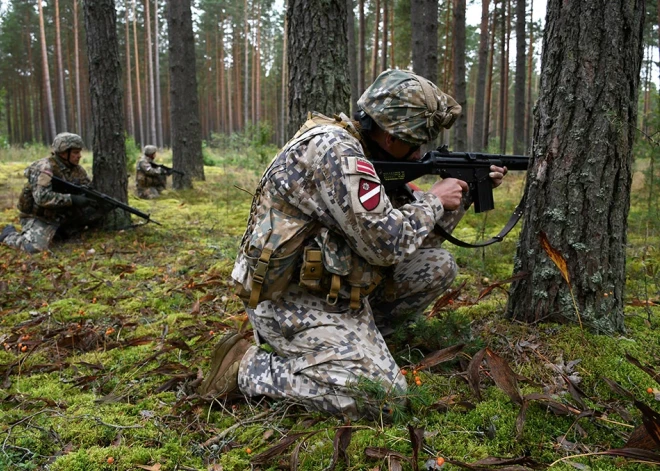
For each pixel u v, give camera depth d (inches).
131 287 161.2
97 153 241.6
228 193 381.1
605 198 97.9
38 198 210.2
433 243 101.1
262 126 430.6
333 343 81.2
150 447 77.1
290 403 82.9
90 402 90.4
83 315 135.6
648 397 81.7
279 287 80.1
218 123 1596.9
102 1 234.2
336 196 76.0
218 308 137.6
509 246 187.5
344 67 198.2
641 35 96.4
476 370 80.2
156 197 380.2
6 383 98.4
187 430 81.4
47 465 73.4
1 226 260.7
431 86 83.9
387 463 69.2
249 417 83.9
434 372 93.6
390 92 82.2
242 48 1633.9
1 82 1534.2
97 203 228.1
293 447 74.9
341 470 69.3
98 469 71.5
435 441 73.5
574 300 95.7
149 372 98.9
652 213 175.5
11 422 83.9
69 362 107.6
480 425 77.2
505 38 895.1
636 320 111.0
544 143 100.8
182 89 467.5
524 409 73.3
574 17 95.3
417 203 83.6
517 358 94.5
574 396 79.9
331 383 79.2
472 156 92.3
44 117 1505.9
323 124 83.1
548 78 99.7
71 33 1358.3
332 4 192.5
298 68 196.4
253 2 1453.0
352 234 76.8
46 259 196.2
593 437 73.5
